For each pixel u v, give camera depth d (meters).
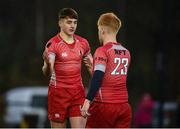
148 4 123.56
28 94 65.12
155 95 103.81
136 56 116.94
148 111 50.66
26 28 128.88
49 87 21.98
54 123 21.95
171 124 55.78
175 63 112.25
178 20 116.06
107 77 20.58
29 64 118.31
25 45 125.69
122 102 20.72
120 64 20.70
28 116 54.75
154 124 55.09
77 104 21.78
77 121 21.75
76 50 21.78
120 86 20.72
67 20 21.61
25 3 130.38
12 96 66.19
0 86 112.00
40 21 125.94
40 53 120.88
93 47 115.69
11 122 65.81
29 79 113.25
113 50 20.62
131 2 123.31
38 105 64.38
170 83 107.06
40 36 124.69
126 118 20.89
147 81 108.56
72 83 21.72
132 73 110.81
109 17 20.86
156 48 118.31
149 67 112.88
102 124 20.78
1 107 83.38
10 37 126.69
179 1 116.31
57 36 21.80
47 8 128.25
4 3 129.50
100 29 20.95
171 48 114.62
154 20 121.25
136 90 105.88
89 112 20.78
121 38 117.62
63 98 21.70
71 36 21.83
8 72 116.69
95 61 20.45
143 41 119.50
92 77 20.25
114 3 122.94
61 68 21.66
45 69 21.89
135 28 121.19
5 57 122.56
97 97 20.62
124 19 120.50
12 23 129.25
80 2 125.06
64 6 126.75
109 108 20.58
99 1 123.38
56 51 21.55
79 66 21.89
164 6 53.44
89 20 120.88
